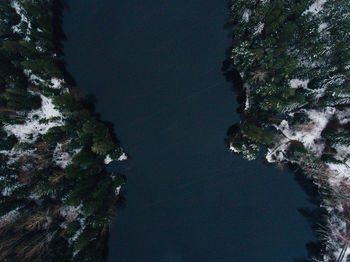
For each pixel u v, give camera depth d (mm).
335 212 35500
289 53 33844
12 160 35344
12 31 35438
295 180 37438
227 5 37812
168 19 38375
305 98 34438
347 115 34375
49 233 33281
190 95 38156
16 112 34688
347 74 31500
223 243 38312
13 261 29203
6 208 33031
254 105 35219
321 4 34281
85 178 33094
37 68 32312
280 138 36000
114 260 38219
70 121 34531
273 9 31906
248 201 38219
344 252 34344
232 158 37750
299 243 37531
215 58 38000
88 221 34562
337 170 34469
